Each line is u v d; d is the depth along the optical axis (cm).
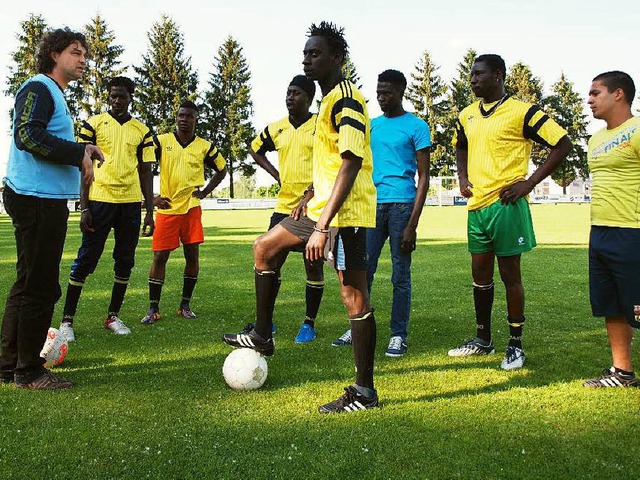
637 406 303
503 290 724
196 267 561
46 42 336
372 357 301
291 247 323
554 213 3180
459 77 5909
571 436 263
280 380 349
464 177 430
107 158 483
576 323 523
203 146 562
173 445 248
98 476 220
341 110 279
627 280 327
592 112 349
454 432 267
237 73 5688
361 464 232
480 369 379
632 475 224
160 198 532
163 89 5184
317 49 291
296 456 238
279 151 513
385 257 1125
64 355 381
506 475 224
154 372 364
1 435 256
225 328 506
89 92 4753
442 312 584
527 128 387
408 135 449
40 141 308
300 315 571
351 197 290
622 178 329
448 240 1484
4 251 1194
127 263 495
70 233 1792
